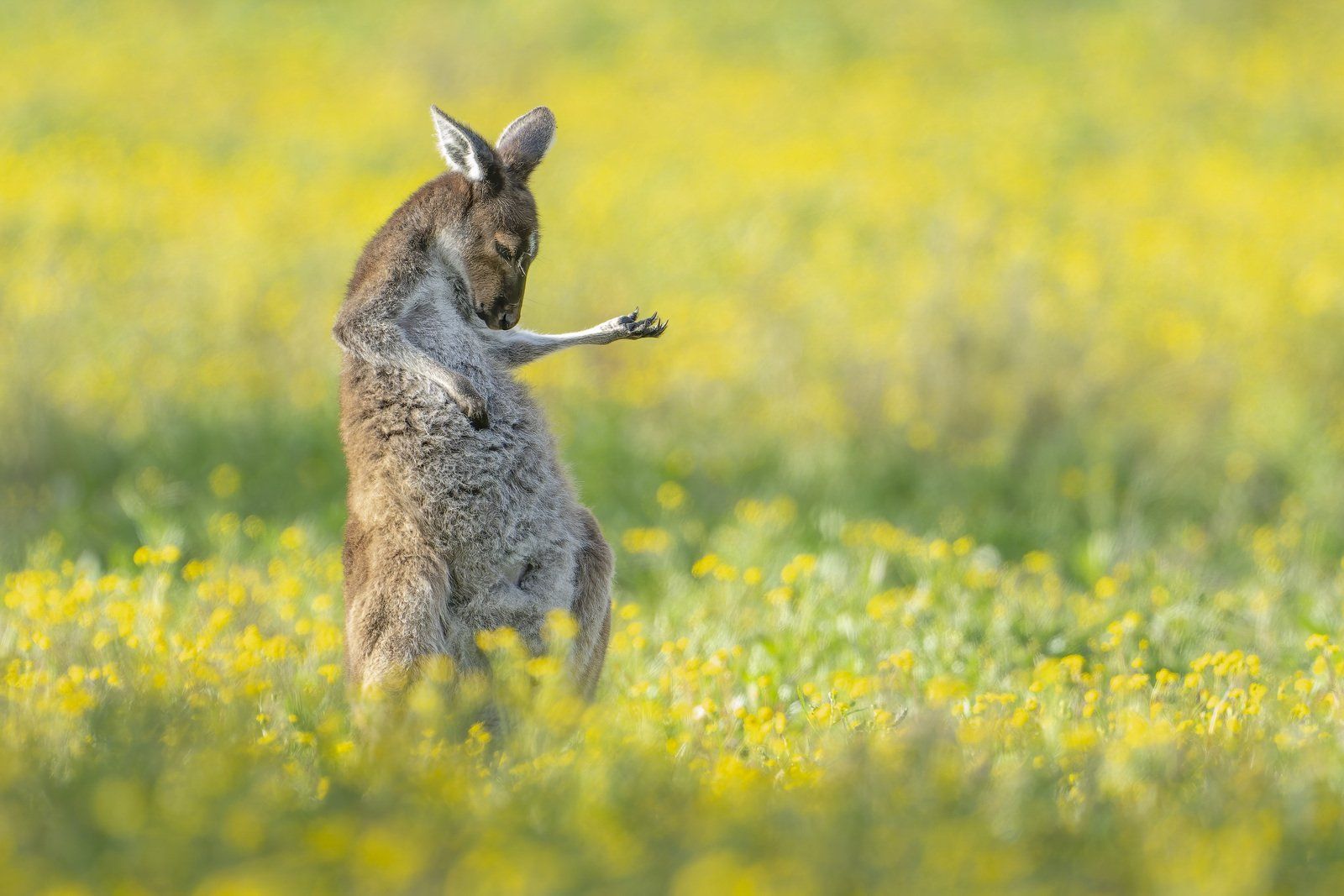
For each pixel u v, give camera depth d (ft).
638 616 72.79
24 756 39.81
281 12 258.57
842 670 62.95
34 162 177.17
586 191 171.73
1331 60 241.96
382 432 55.06
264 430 107.76
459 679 54.65
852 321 132.05
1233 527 100.22
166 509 95.25
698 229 159.94
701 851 34.06
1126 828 37.50
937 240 147.33
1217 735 47.67
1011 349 116.78
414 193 59.06
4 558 85.51
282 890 30.99
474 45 237.66
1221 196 180.24
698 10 257.75
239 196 166.71
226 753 39.93
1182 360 123.65
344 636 59.57
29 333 110.83
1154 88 227.20
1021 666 65.31
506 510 55.52
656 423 112.78
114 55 230.07
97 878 32.99
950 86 228.22
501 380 57.31
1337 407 121.19
